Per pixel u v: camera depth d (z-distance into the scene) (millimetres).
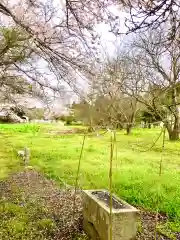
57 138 26453
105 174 10961
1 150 18484
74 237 5719
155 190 8555
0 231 5848
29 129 31922
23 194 8586
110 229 4691
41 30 4809
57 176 11086
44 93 6414
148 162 14422
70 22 4688
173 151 18688
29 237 5652
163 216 6953
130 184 9430
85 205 6004
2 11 4629
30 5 4895
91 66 5070
